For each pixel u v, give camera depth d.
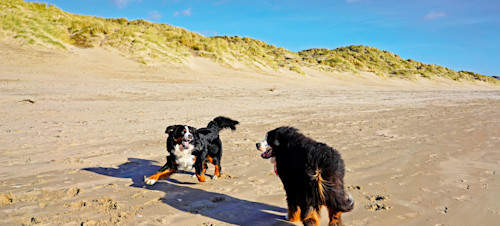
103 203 4.93
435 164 7.04
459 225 4.31
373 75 52.84
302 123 12.04
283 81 30.92
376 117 13.82
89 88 17.81
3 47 23.22
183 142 5.48
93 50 27.27
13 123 10.19
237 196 5.37
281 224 4.43
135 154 7.64
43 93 15.46
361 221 4.42
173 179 6.18
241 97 19.12
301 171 3.91
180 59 30.05
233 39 63.53
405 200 5.12
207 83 23.61
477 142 9.16
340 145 8.71
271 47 63.50
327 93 24.64
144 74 24.16
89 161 7.00
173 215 4.63
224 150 8.24
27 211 4.57
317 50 80.94
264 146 4.64
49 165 6.62
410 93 31.03
